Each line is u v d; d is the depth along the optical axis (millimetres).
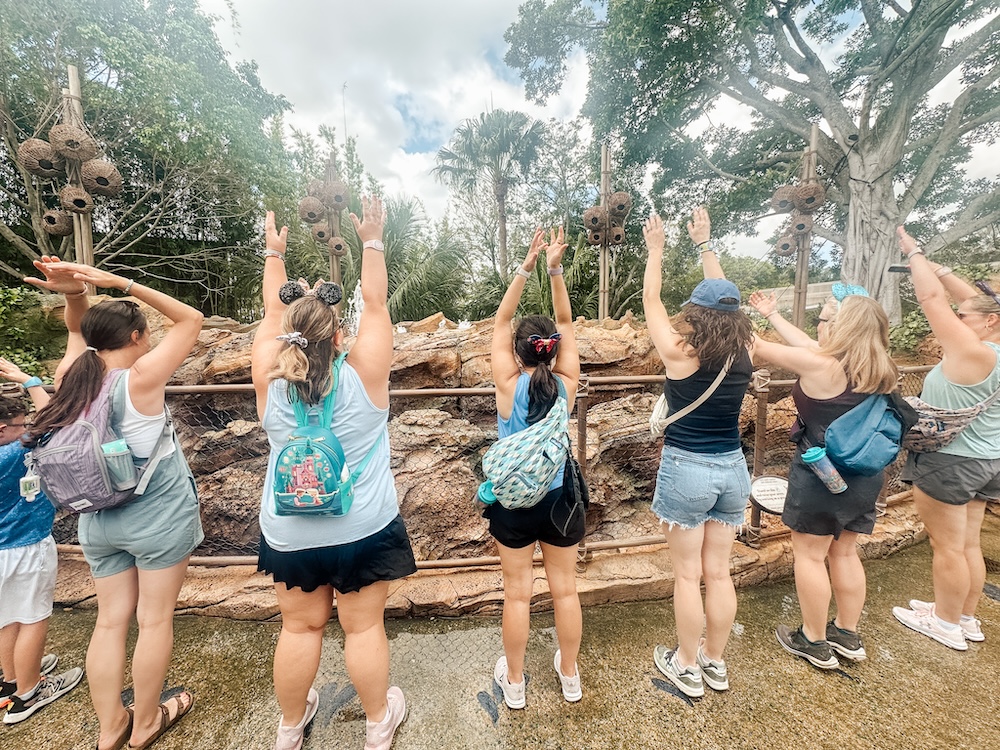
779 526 2736
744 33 8523
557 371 1584
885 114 8102
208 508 2861
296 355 1163
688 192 11875
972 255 9211
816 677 1846
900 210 8141
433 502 2742
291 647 1374
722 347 1481
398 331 4531
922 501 1987
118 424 1349
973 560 2004
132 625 2154
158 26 9258
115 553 1471
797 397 1757
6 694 1672
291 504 1176
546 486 1356
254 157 10305
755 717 1665
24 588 1639
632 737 1589
